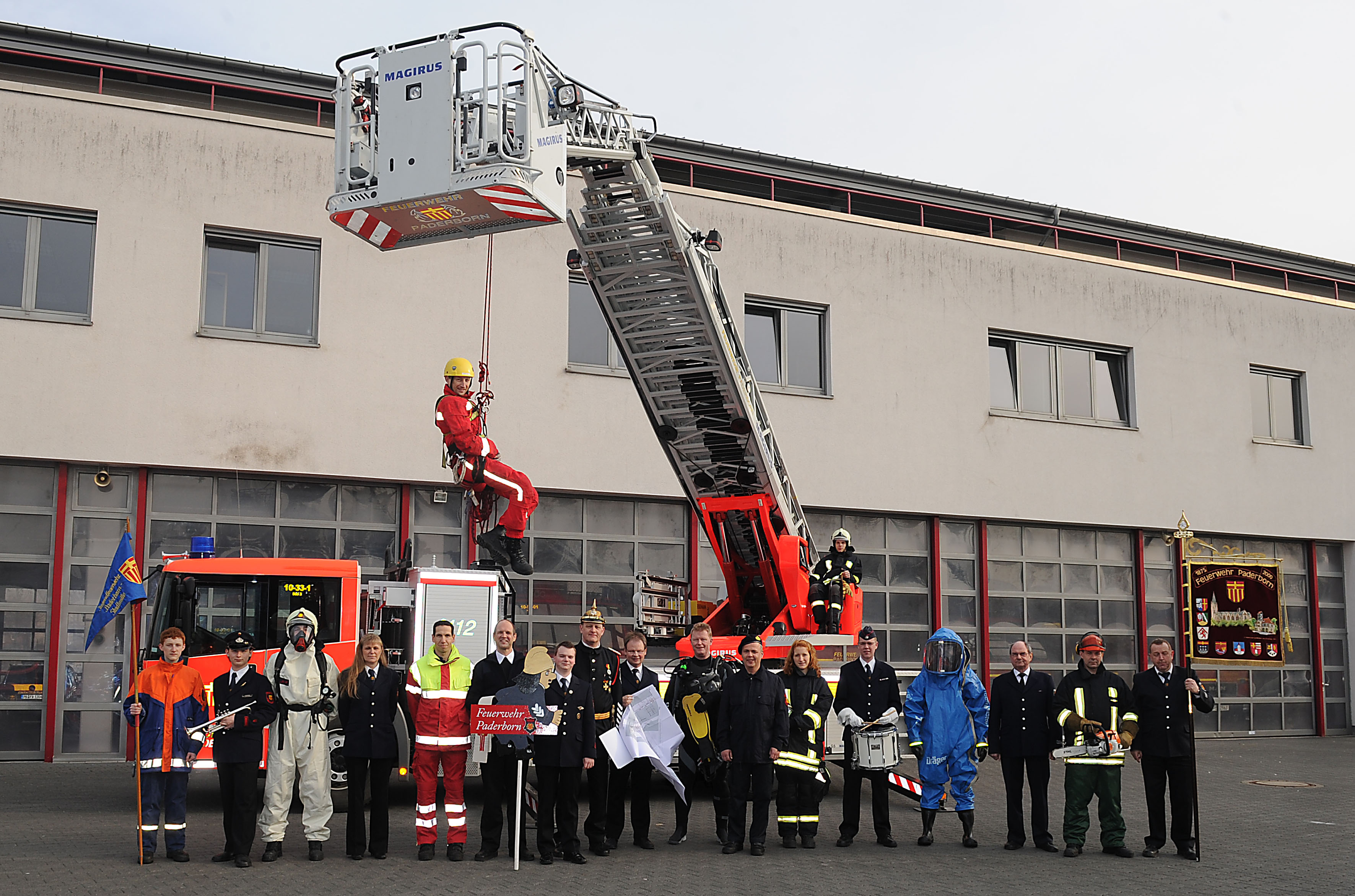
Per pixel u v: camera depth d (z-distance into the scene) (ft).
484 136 27.09
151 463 49.80
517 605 55.57
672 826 34.73
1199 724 71.41
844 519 63.16
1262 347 76.18
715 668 32.53
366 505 53.78
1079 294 70.44
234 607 35.68
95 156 50.57
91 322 49.67
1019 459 67.26
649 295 37.17
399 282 54.65
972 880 26.48
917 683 32.24
